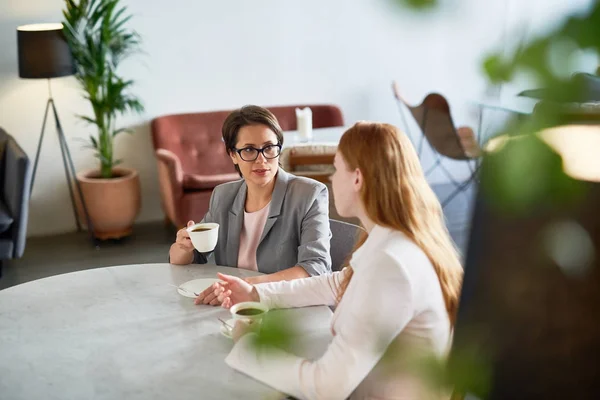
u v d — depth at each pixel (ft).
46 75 14.52
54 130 16.47
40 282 6.54
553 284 0.98
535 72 0.66
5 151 14.39
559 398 1.01
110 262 14.60
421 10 0.67
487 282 1.06
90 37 15.05
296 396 4.39
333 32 18.95
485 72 0.70
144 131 17.48
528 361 1.03
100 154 15.92
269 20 18.21
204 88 17.93
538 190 0.84
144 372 4.68
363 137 4.77
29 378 4.65
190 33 17.47
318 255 6.60
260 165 6.74
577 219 0.90
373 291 4.41
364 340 4.30
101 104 15.43
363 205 4.80
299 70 18.86
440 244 4.72
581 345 0.99
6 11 15.64
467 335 1.08
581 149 0.80
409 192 4.70
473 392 1.00
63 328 5.47
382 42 19.47
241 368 4.63
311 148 12.00
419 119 16.01
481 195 1.03
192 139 17.37
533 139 0.81
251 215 7.08
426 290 4.52
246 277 6.51
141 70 17.21
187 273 6.70
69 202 16.93
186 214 15.31
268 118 6.76
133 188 15.85
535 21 0.67
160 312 5.75
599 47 0.63
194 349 5.01
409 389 1.05
